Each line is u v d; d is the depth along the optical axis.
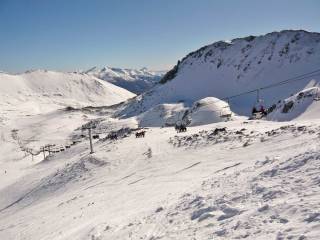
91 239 16.08
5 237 24.88
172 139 54.19
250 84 179.12
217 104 128.38
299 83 157.38
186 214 14.45
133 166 44.38
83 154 63.25
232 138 43.47
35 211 34.34
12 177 73.44
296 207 10.09
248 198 13.16
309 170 13.72
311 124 39.59
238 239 9.44
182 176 30.55
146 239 13.16
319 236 7.72
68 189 44.50
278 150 30.05
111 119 184.75
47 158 84.81
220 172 26.59
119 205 23.52
